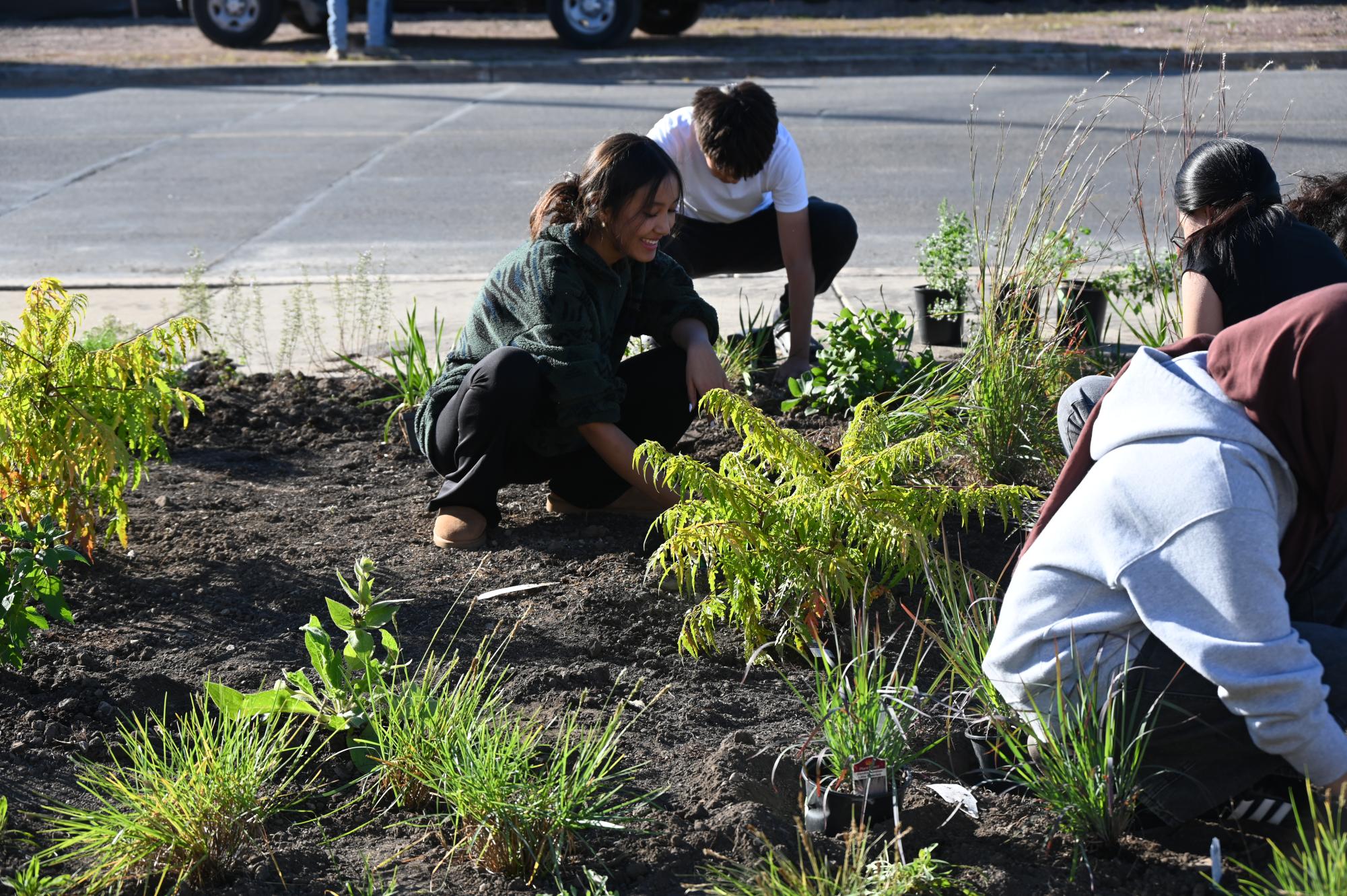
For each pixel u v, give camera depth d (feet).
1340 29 56.44
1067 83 45.62
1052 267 15.34
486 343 12.17
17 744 8.76
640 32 61.62
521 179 32.81
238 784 7.99
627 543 12.28
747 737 8.93
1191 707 7.49
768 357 17.85
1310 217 12.42
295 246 26.55
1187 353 8.07
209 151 37.55
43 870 7.58
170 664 10.00
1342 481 7.07
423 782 8.20
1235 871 7.55
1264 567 6.91
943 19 66.90
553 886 7.56
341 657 9.05
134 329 19.27
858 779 7.97
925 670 9.88
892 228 26.48
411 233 27.53
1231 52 49.55
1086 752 7.63
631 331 12.77
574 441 12.23
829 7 72.13
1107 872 7.59
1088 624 7.54
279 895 7.47
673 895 7.45
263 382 17.35
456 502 12.12
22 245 26.94
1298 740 7.06
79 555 9.42
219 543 12.28
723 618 10.52
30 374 10.71
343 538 12.53
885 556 10.33
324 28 61.05
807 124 39.14
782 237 16.60
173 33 64.69
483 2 56.34
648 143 11.15
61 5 70.69
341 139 39.11
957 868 7.59
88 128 41.98
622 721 9.24
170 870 7.64
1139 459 7.36
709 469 10.07
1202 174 11.37
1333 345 6.84
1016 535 12.31
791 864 7.39
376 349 19.06
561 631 10.57
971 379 14.42
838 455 13.58
